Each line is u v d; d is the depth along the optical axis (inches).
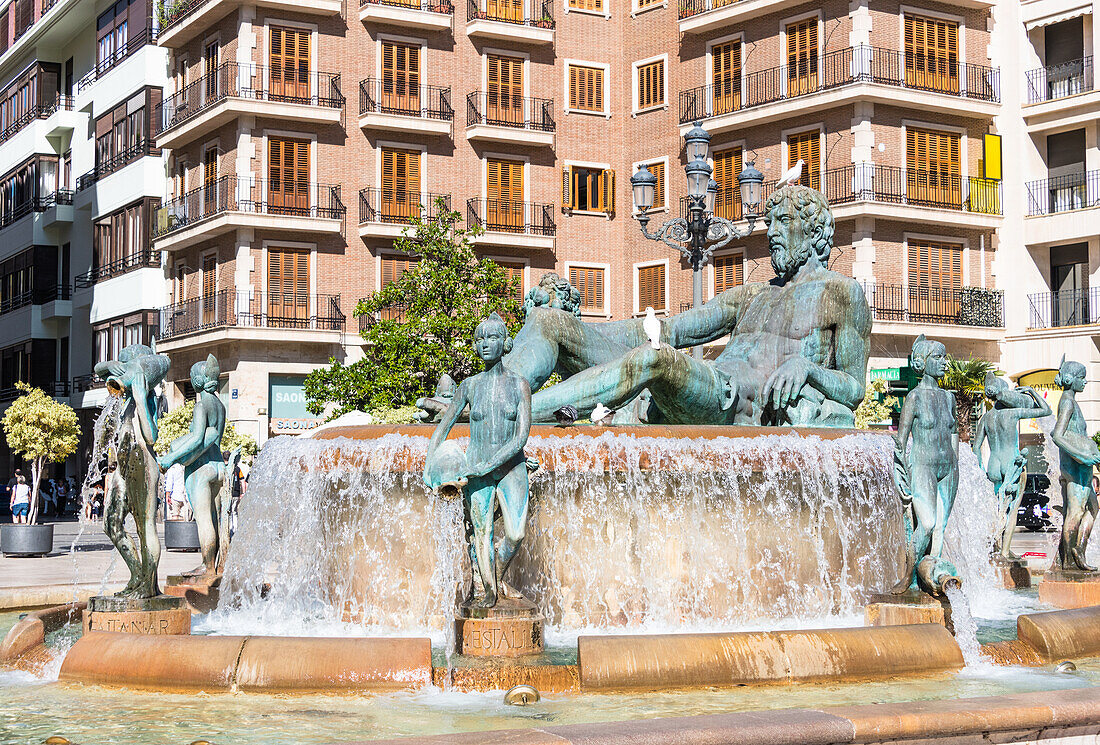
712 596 408.5
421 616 402.9
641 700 305.6
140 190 1963.6
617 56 2032.5
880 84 1720.0
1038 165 1798.7
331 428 447.8
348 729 277.6
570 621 397.4
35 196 2267.5
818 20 1786.4
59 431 1466.5
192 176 1893.5
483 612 333.1
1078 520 491.2
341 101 1812.3
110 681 323.0
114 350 2037.4
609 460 402.6
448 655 336.8
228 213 1728.6
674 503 406.9
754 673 320.5
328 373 1457.9
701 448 410.3
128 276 1990.7
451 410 341.4
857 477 431.5
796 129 1803.6
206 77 1830.7
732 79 1884.8
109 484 364.8
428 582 403.2
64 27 2194.9
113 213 2057.1
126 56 2023.9
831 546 425.4
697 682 315.9
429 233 1515.7
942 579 383.9
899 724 246.7
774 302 491.8
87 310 2175.2
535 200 1968.5
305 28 1806.1
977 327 1750.7
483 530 336.2
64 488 1993.1
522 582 393.7
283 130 1791.3
